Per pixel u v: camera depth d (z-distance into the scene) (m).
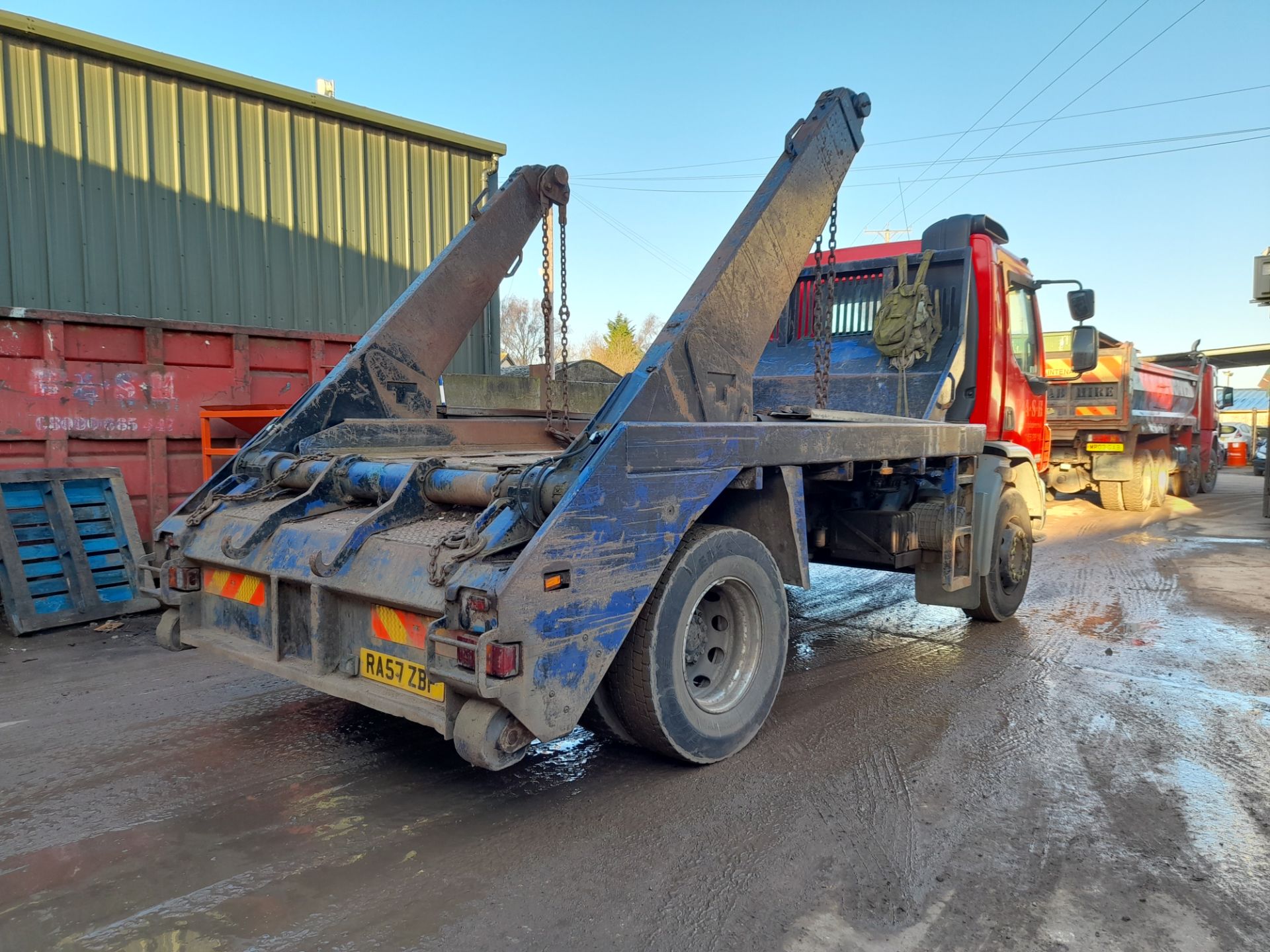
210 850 2.84
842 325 6.55
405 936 2.37
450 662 2.63
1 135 7.71
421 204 10.54
